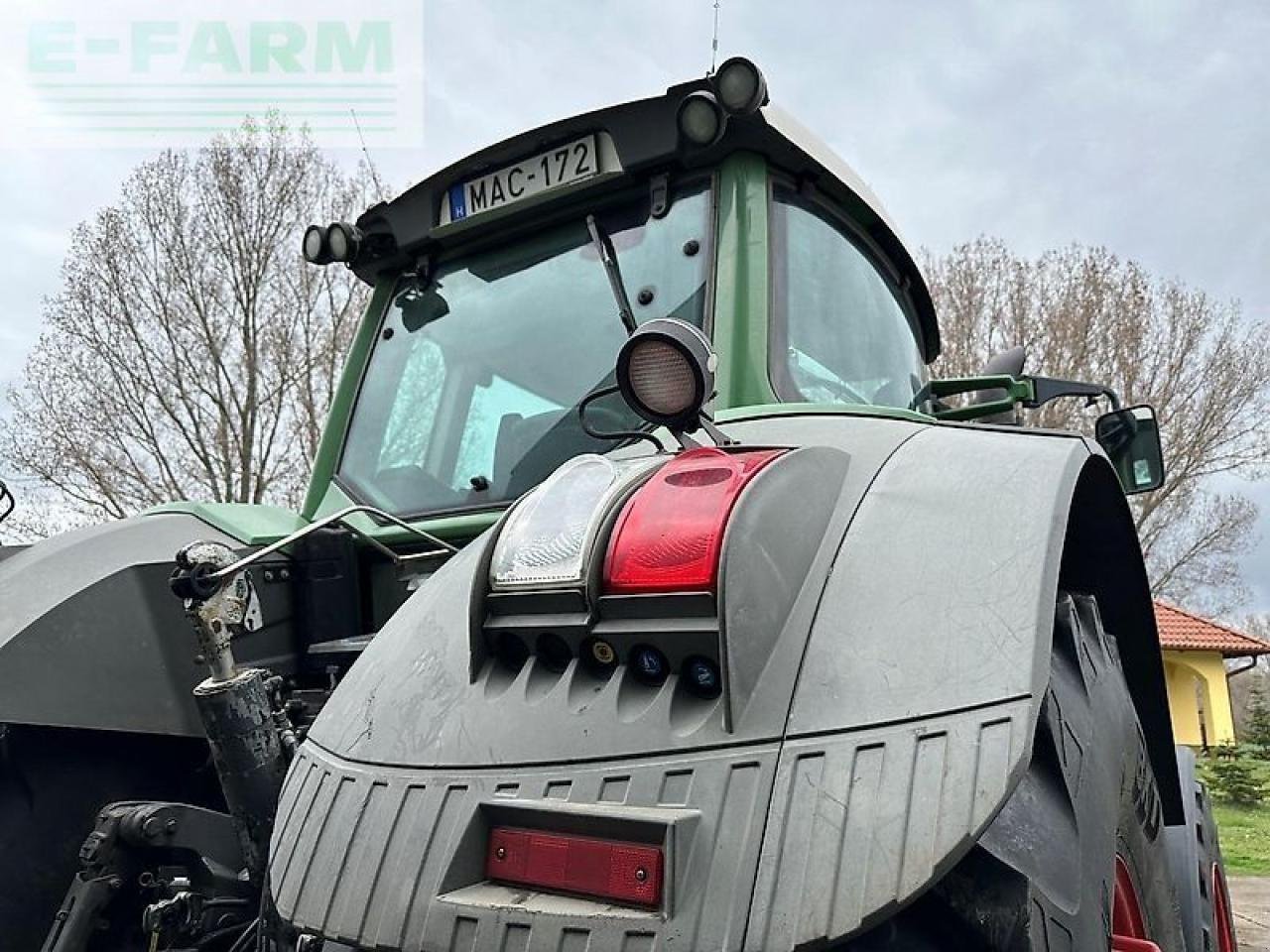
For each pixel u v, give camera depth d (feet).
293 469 64.03
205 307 64.54
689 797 3.34
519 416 7.73
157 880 6.24
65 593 6.71
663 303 7.16
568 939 3.24
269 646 7.37
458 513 7.78
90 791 6.89
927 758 3.19
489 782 3.70
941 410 10.71
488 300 8.34
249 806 5.78
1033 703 3.23
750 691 3.48
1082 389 9.86
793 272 7.23
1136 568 5.74
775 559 3.70
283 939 4.84
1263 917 23.89
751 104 6.69
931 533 3.86
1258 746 77.25
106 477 63.46
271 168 65.36
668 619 3.64
